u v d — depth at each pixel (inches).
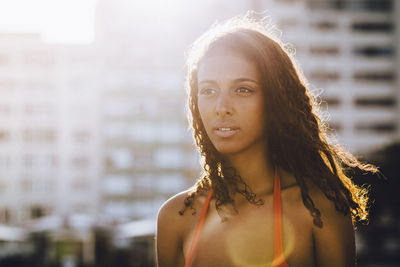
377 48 2512.3
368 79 2511.1
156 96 2509.8
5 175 2524.6
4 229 1221.1
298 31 2487.7
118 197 2475.4
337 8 2518.5
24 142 2544.3
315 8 2508.6
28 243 1175.0
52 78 2571.4
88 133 2544.3
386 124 2491.4
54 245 1139.9
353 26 2518.5
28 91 2559.1
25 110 2556.6
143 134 2496.3
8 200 2511.1
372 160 944.3
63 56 2566.4
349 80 2500.0
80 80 2566.4
